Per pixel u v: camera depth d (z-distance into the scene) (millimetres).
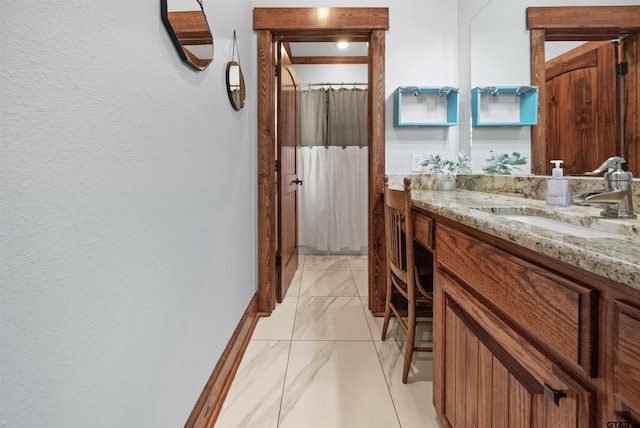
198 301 1227
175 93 1029
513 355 733
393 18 2273
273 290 2367
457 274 1045
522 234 667
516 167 1771
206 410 1265
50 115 542
